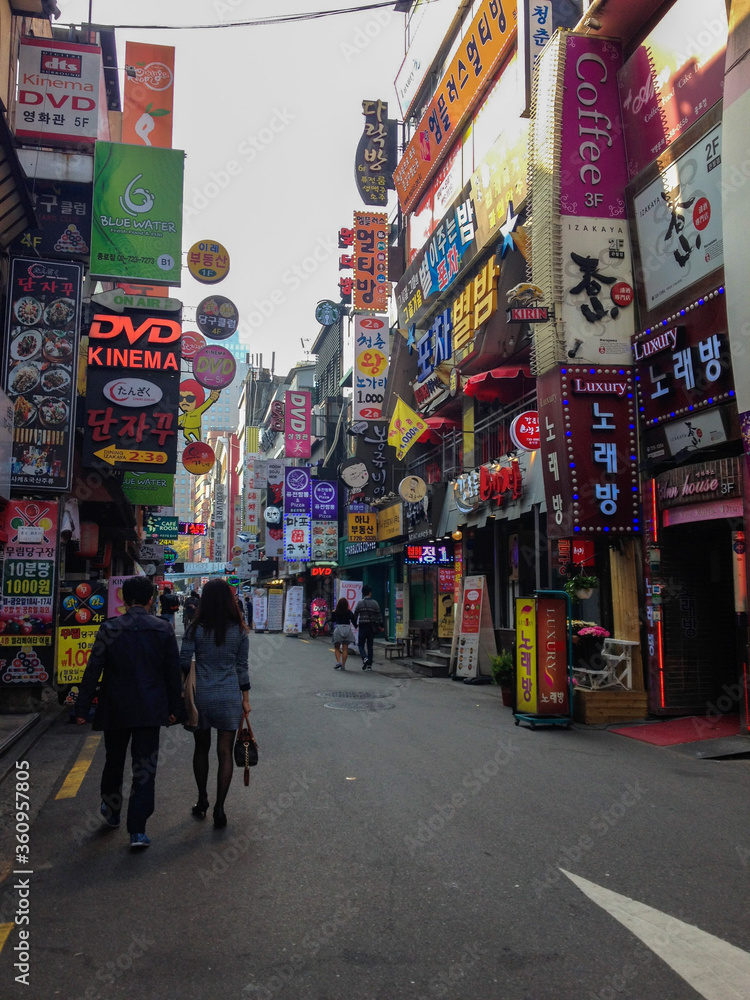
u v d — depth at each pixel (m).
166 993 3.14
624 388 10.56
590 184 10.91
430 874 4.45
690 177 9.60
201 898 4.10
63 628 10.34
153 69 16.69
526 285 10.64
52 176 12.97
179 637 24.45
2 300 11.46
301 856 4.75
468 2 17.44
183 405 18.52
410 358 21.53
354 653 21.22
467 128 17.31
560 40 10.96
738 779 7.02
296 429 32.03
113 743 5.40
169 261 13.26
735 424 8.76
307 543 31.47
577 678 10.57
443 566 18.31
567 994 3.15
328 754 7.61
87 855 4.78
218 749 5.44
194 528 39.28
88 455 12.54
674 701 10.00
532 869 4.55
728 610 10.37
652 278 10.40
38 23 13.78
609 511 10.34
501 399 15.81
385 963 3.40
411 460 22.70
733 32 8.52
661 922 3.85
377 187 23.00
